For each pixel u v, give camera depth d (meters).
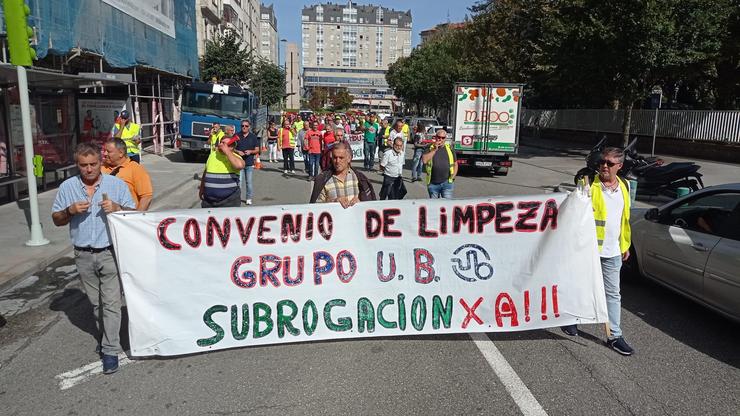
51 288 6.49
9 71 9.63
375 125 20.08
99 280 4.47
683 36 21.62
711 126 23.27
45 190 12.99
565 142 35.59
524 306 4.92
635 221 6.50
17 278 6.66
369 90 188.12
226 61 39.25
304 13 192.25
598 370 4.42
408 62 71.19
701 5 21.16
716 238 5.25
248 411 3.77
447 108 57.34
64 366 4.48
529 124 42.12
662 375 4.35
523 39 33.84
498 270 4.90
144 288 4.46
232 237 4.62
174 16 26.61
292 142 18.89
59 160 13.92
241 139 12.21
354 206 4.77
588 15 22.27
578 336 5.12
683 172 13.79
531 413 3.76
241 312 4.68
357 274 4.83
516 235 4.88
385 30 194.50
